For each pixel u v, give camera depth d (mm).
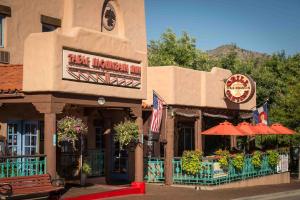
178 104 21375
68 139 14992
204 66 38125
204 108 23516
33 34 14336
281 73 34438
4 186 12453
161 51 39094
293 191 20484
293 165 32719
